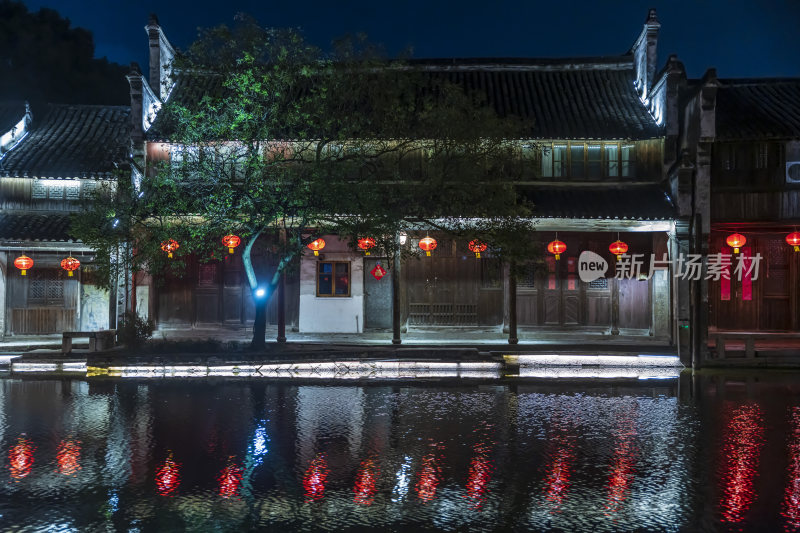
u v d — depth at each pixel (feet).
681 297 65.72
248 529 25.02
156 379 58.75
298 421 42.37
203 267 78.89
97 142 79.71
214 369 61.67
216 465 32.96
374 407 46.73
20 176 72.43
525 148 73.10
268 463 33.30
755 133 68.64
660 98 74.08
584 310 76.95
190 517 26.21
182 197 61.26
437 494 28.81
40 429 40.16
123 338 67.36
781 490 29.40
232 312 78.79
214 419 42.88
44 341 78.18
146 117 75.51
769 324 77.41
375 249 61.72
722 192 70.23
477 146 60.39
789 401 49.16
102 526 25.32
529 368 64.95
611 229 69.15
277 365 62.54
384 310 78.69
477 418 43.37
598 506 27.40
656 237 75.25
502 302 77.66
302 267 78.74
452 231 62.59
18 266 70.08
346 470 32.19
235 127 60.34
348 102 64.49
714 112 65.51
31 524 25.52
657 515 26.45
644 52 79.56
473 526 25.30
